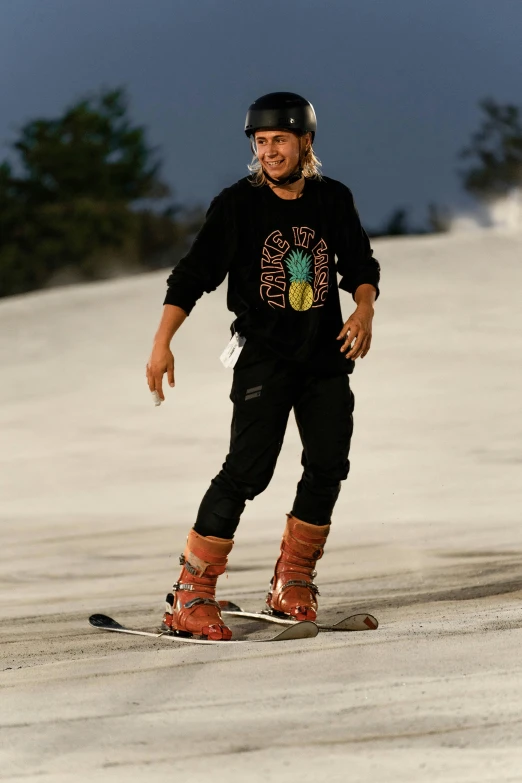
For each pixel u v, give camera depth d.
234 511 11.49
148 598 15.30
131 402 36.59
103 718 8.47
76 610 14.57
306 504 11.91
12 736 8.18
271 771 7.27
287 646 10.43
